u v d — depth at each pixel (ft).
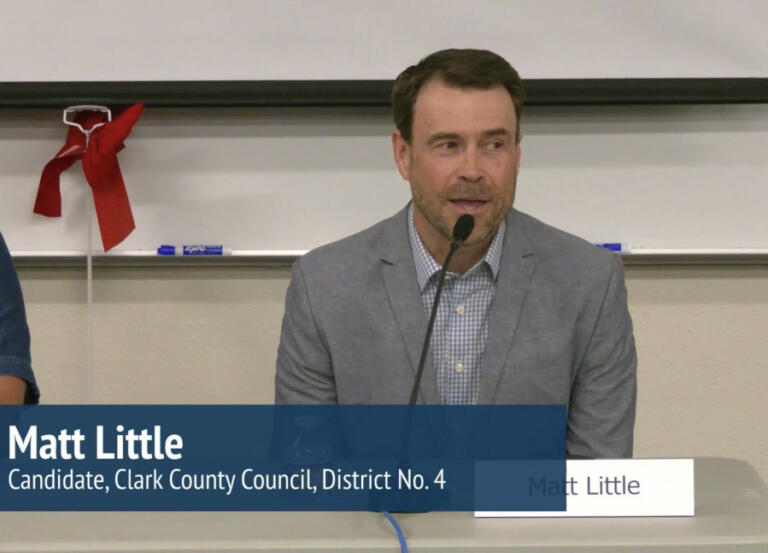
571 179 11.69
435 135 7.68
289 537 5.38
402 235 8.79
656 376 12.17
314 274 8.84
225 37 11.54
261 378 12.17
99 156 11.07
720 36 11.45
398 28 11.55
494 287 8.55
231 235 11.77
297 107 11.60
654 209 11.72
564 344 8.36
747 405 12.21
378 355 8.46
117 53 11.53
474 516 5.78
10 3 11.48
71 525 5.65
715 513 5.78
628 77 11.51
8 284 8.90
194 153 11.69
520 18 11.51
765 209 11.72
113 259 11.80
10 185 11.68
